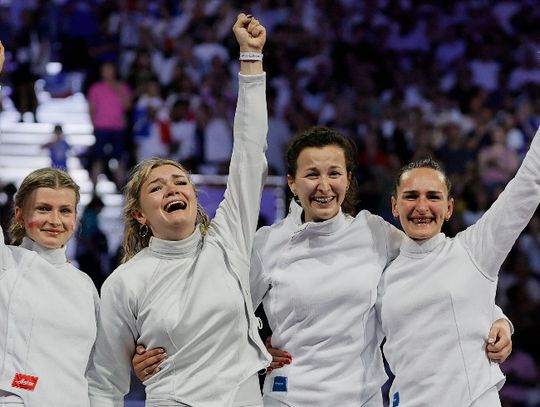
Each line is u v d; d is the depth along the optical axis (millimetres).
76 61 25188
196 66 23875
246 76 8188
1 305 7340
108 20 25281
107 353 7629
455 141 21719
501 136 21938
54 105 24641
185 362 7473
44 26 25359
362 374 7910
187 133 21562
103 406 7594
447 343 7559
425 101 24609
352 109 23281
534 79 25969
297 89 23922
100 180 21422
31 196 7652
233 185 8109
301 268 8023
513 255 19234
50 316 7406
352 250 8047
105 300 7629
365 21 26562
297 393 7852
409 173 7914
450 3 27875
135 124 21594
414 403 7594
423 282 7730
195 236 7785
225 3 25422
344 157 8047
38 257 7570
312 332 7891
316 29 26344
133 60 23156
